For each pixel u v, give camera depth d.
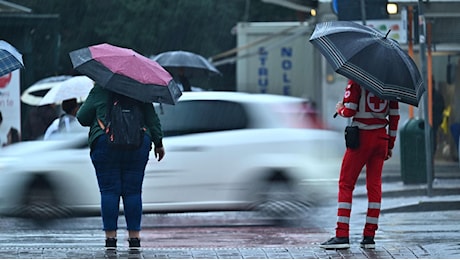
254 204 27.39
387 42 19.55
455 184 39.31
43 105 36.41
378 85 19.03
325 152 28.42
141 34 76.12
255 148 27.53
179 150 27.33
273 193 27.50
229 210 27.41
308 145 27.97
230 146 27.41
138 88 18.97
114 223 19.56
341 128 49.03
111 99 19.14
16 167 27.73
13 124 41.75
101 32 76.12
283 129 27.88
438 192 36.75
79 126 28.12
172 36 76.56
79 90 35.09
